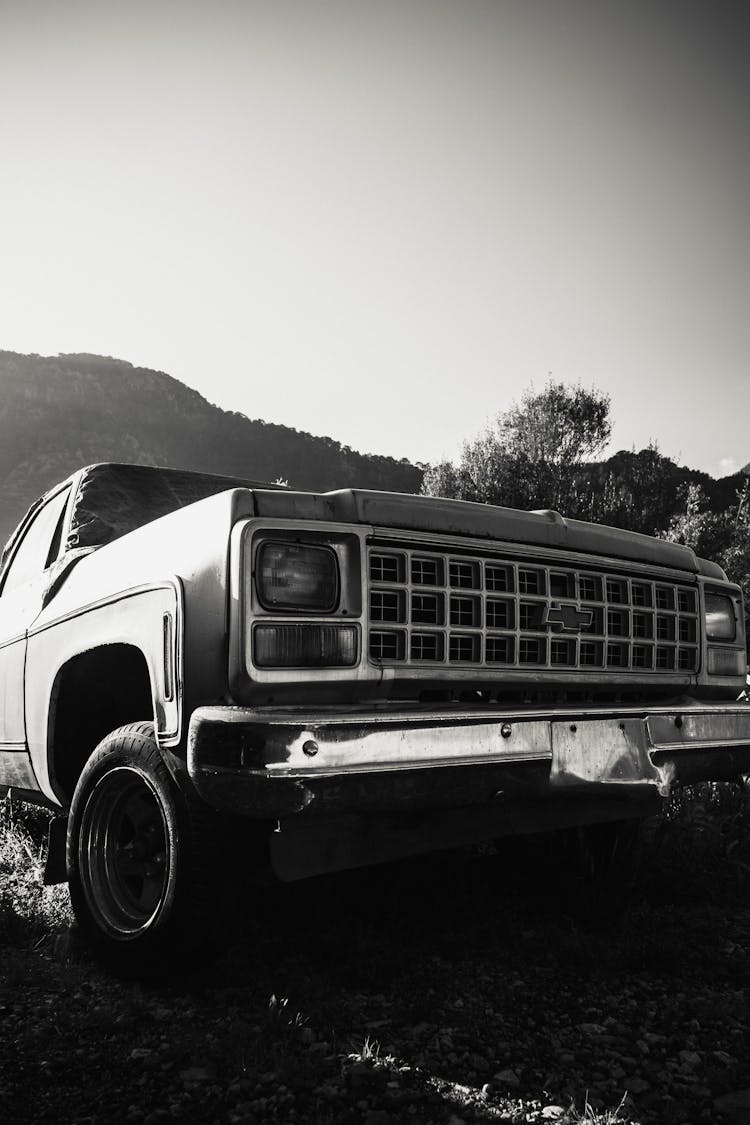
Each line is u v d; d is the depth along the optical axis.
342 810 2.24
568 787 2.70
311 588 2.46
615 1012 2.53
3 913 3.18
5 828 4.56
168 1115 1.95
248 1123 1.92
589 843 3.53
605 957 2.87
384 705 2.47
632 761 2.88
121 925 2.77
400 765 2.34
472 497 29.72
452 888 3.52
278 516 2.51
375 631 2.55
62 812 3.83
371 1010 2.53
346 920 3.21
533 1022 2.45
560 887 3.57
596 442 31.34
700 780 3.14
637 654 3.20
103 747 2.83
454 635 2.70
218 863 2.51
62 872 3.07
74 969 2.78
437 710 2.49
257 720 2.21
